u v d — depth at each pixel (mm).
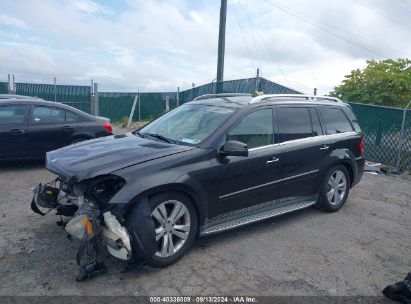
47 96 22141
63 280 3701
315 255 4516
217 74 16031
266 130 5125
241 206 4789
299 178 5449
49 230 4832
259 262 4262
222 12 15664
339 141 6066
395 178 9062
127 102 20609
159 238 3965
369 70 17953
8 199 6090
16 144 7945
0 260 4039
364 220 5859
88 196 3906
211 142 4508
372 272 4188
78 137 8641
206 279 3850
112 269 3949
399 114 9914
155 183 3844
